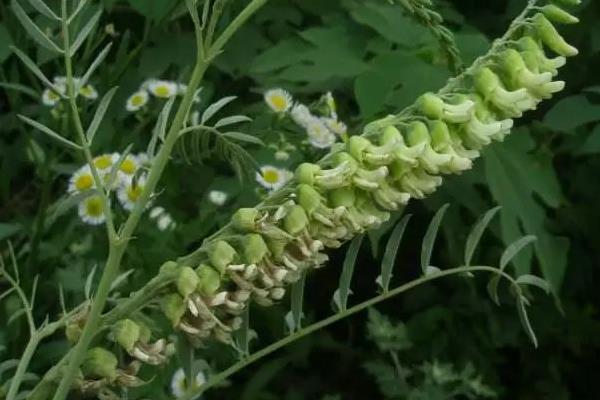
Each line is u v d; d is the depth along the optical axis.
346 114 1.06
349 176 0.73
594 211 1.13
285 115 1.00
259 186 0.97
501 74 0.74
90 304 0.76
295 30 1.11
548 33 0.74
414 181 0.73
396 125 0.73
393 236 0.79
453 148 0.73
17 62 1.08
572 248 1.15
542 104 1.12
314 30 1.01
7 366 0.82
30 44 1.03
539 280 0.80
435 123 0.73
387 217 0.74
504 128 0.73
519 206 0.96
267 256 0.73
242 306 0.73
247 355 0.79
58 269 0.97
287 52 1.00
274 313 1.05
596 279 1.21
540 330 1.14
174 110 1.01
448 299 1.15
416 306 1.15
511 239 0.95
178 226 0.96
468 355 1.11
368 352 1.17
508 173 0.97
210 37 0.73
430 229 0.79
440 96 0.74
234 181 0.98
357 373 1.17
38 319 0.97
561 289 1.16
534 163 0.98
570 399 1.24
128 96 1.04
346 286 0.79
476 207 1.00
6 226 0.94
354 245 0.79
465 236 1.04
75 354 0.74
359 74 0.97
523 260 0.96
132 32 1.15
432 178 0.73
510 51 0.74
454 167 0.73
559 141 1.11
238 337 0.78
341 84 1.03
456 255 1.04
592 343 1.16
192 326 0.74
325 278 1.16
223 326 0.74
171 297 0.74
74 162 1.02
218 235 0.74
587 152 1.00
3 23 1.01
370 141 0.73
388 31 0.99
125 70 1.03
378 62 0.96
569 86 1.10
